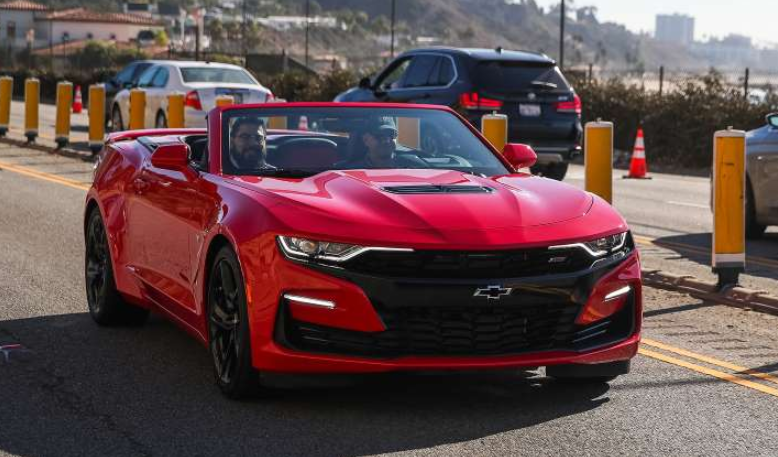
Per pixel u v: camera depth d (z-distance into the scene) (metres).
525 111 17.14
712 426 5.17
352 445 4.86
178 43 194.25
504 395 5.65
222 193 5.81
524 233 5.18
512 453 4.76
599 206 5.64
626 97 26.11
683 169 23.97
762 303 7.94
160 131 8.03
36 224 11.94
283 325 5.21
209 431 5.09
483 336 5.16
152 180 6.76
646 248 11.16
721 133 8.22
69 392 5.77
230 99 18.80
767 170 11.55
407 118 6.70
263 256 5.25
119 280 7.17
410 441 4.92
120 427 5.17
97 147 19.52
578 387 5.81
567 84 17.59
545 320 5.25
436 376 5.48
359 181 5.74
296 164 6.33
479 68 17.05
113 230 7.22
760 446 4.89
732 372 6.19
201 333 5.99
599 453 4.77
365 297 5.07
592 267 5.30
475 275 5.09
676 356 6.55
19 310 7.85
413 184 5.69
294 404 5.49
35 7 167.75
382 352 5.13
